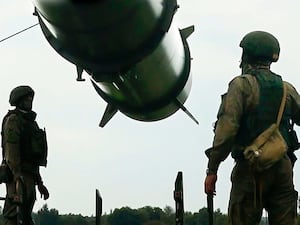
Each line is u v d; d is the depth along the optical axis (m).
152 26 7.66
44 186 8.18
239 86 5.99
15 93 8.03
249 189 5.99
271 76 6.10
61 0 6.71
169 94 10.20
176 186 6.89
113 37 7.32
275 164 5.99
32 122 8.04
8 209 7.96
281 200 6.09
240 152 6.02
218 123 5.91
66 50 7.78
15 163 7.81
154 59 8.44
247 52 6.18
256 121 5.99
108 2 6.75
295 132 6.24
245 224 6.03
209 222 6.59
